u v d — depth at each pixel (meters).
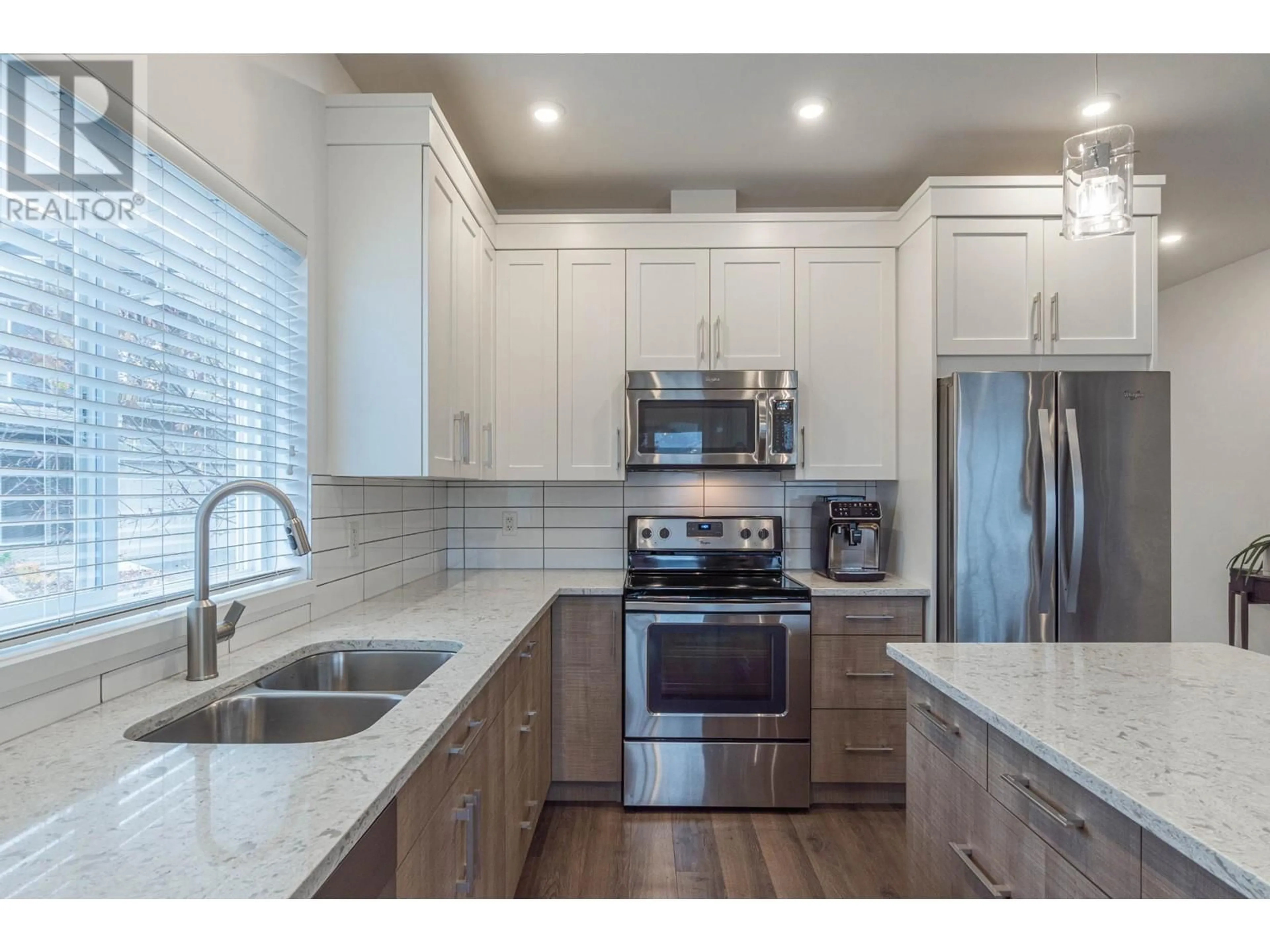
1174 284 4.54
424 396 1.93
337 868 0.76
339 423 1.94
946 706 1.41
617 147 2.66
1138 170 2.87
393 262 1.94
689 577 2.89
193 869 0.66
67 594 1.12
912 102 2.35
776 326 2.88
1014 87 2.26
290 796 0.83
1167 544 2.39
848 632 2.59
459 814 1.27
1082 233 1.62
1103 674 1.37
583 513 3.21
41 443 1.07
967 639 2.41
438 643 1.68
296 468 1.82
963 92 2.29
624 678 2.59
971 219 2.58
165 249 1.29
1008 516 2.40
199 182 1.37
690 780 2.56
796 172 2.89
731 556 3.00
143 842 0.72
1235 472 4.12
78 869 0.66
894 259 2.89
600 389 2.89
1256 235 3.65
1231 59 2.10
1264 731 1.06
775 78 2.21
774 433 2.79
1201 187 3.04
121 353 1.20
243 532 1.62
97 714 1.11
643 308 2.89
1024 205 2.57
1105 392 2.39
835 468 2.87
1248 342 4.03
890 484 3.00
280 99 1.69
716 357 2.87
